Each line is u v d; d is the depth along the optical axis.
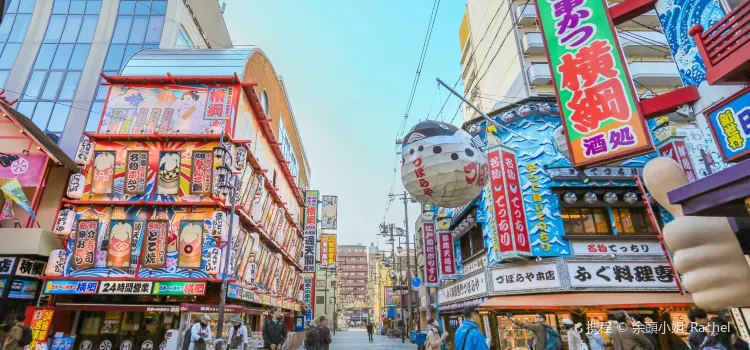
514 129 14.91
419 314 30.27
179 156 14.55
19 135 15.33
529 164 14.03
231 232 13.05
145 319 13.93
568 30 7.19
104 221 13.84
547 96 14.86
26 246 13.16
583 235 12.95
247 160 16.12
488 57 29.38
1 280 12.96
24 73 21.50
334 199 46.62
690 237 3.57
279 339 10.88
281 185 24.61
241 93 16.28
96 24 22.95
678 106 5.64
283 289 25.22
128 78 15.71
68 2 23.48
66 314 13.57
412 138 7.58
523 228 13.03
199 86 15.94
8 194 13.30
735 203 3.35
